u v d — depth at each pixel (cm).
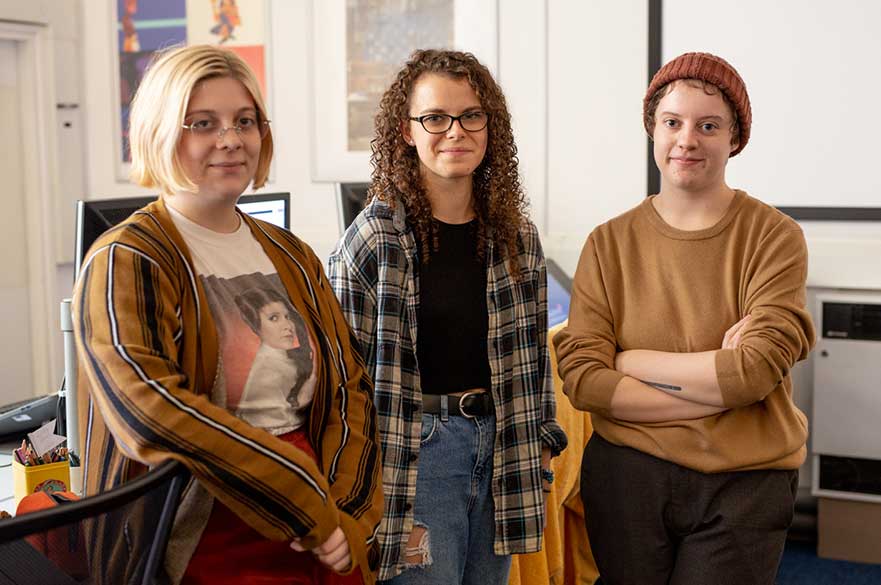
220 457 141
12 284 520
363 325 200
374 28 474
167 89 153
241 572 155
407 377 201
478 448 207
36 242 520
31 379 530
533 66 451
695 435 210
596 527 225
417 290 203
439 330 204
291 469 147
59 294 529
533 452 212
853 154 408
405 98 204
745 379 203
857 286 404
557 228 455
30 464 205
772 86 416
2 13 484
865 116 405
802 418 221
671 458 212
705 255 215
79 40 521
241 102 158
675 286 217
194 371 152
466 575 215
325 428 170
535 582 272
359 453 171
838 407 394
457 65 201
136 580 139
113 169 525
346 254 202
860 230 409
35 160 512
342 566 157
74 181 525
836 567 388
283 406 162
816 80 410
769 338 205
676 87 213
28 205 518
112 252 146
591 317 223
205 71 154
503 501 210
